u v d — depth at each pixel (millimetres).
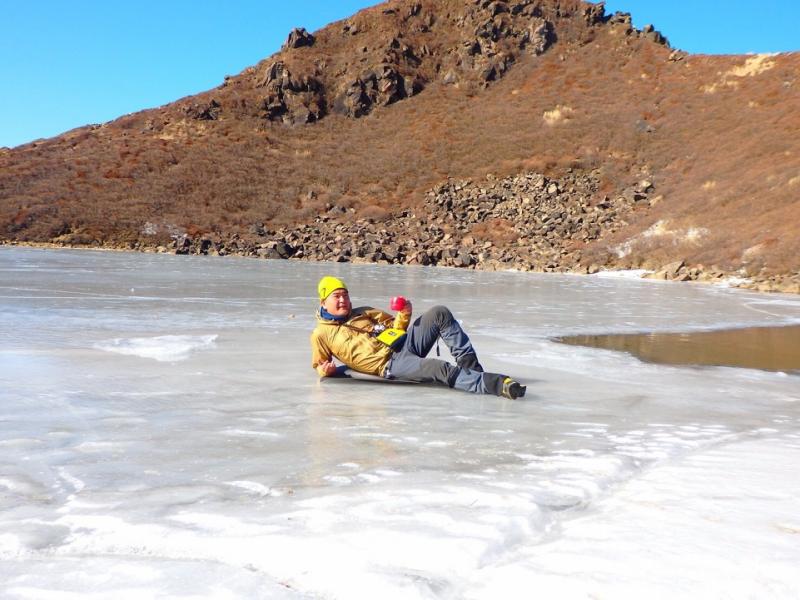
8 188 50188
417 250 38844
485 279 23438
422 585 1804
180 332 7840
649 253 32406
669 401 4734
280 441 3350
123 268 22375
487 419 3969
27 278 16484
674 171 45562
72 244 42969
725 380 5781
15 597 1744
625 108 56562
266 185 53062
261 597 1751
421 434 3561
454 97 65375
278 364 5762
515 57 69250
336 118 64625
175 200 49719
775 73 53875
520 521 2270
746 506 2500
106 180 51625
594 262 33531
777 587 1838
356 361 5027
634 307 13656
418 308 12047
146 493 2553
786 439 3707
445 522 2256
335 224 46688
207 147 57781
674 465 3102
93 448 3160
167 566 1931
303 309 11039
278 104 64188
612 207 43219
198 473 2812
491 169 51750
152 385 4715
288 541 2086
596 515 2402
